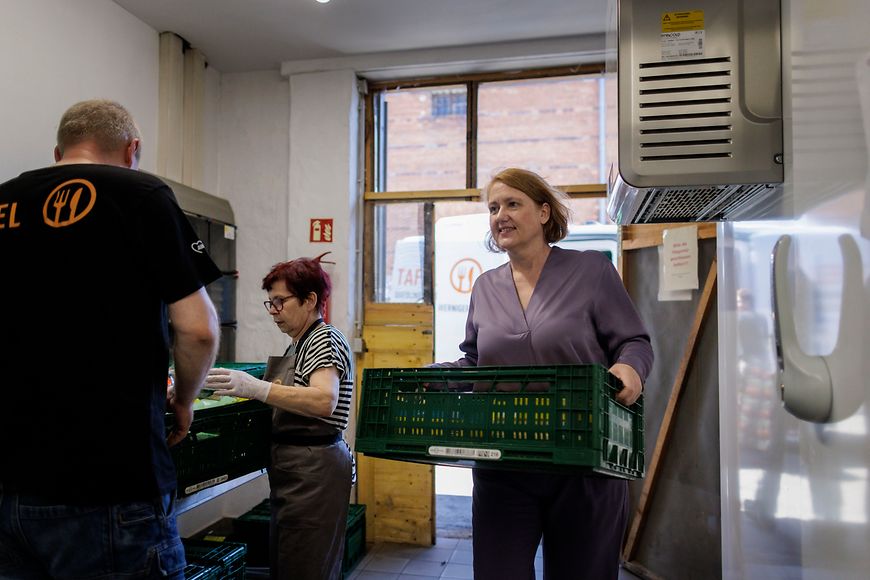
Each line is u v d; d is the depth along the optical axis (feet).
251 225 12.92
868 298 2.82
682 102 4.45
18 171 8.42
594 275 5.14
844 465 3.14
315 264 7.08
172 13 10.67
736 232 5.41
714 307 8.77
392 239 12.84
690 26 4.44
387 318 12.48
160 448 4.12
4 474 3.81
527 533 4.95
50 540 3.80
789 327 3.64
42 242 4.01
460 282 12.44
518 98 21.89
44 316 3.93
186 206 11.03
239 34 11.45
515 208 5.20
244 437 6.84
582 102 21.71
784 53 4.26
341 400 6.76
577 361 4.94
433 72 12.57
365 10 10.61
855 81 2.96
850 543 3.09
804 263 3.68
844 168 3.08
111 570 3.84
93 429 3.85
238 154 13.04
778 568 4.30
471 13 10.71
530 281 5.35
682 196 4.75
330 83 12.43
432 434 4.02
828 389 3.28
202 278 4.40
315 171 12.43
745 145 4.34
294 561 6.33
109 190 4.10
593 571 4.88
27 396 3.86
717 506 8.61
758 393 4.73
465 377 4.03
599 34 11.50
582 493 4.77
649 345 4.93
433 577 10.26
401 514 11.93
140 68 10.84
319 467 6.44
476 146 12.67
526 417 3.75
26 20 8.54
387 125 13.38
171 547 4.13
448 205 12.55
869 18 2.80
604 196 12.03
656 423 10.09
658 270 10.14
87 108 4.60
